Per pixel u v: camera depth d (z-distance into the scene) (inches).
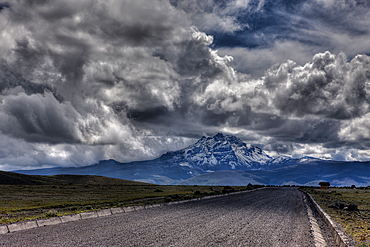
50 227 789.9
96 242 566.3
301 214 1184.8
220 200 2046.0
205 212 1200.8
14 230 740.7
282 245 575.5
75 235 649.0
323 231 801.6
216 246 548.1
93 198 2370.8
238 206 1525.6
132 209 1320.1
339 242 600.7
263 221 933.8
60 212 1228.5
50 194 2918.3
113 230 716.7
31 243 565.6
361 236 663.8
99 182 6870.1
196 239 608.4
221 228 767.7
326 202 1926.7
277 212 1243.2
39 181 6245.1
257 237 651.5
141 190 4025.6
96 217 1040.2
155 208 1412.4
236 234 681.6
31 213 1270.9
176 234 663.1
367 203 1891.0
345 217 1090.1
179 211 1249.4
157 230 717.3
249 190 4141.2
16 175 6412.4
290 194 3048.7
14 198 2321.6
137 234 658.2
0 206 1636.3
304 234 709.9
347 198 2422.5
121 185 5669.3
